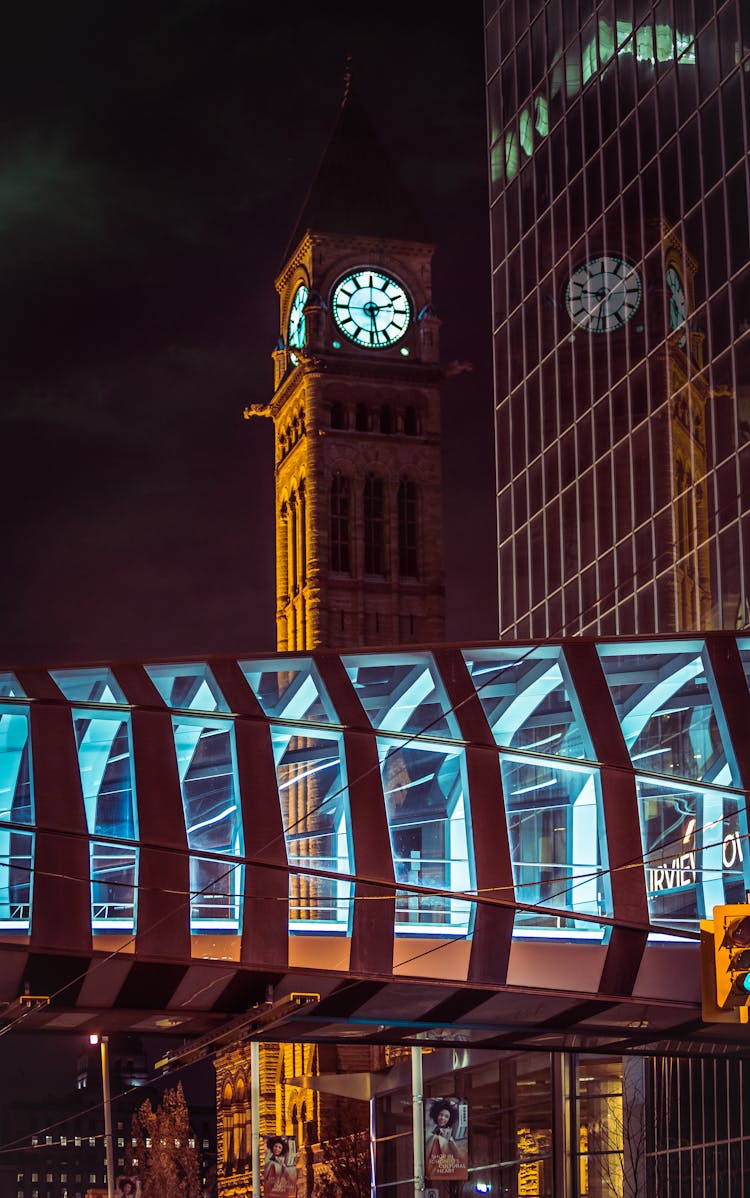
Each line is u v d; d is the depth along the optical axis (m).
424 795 42.12
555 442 87.56
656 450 77.56
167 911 39.41
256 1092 63.03
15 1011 36.09
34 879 39.09
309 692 43.09
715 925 21.72
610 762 41.28
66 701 41.44
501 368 94.44
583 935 40.78
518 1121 62.62
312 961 39.72
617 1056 59.47
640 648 43.31
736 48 72.75
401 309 154.88
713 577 71.00
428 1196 53.81
